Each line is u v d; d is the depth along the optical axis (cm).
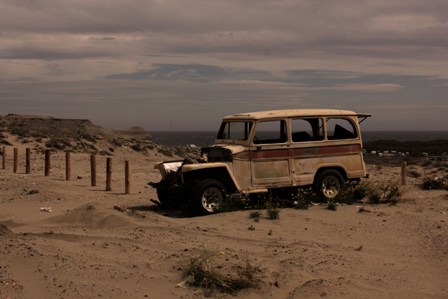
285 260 767
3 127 4619
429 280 710
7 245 756
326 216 1153
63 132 5028
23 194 1536
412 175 2678
